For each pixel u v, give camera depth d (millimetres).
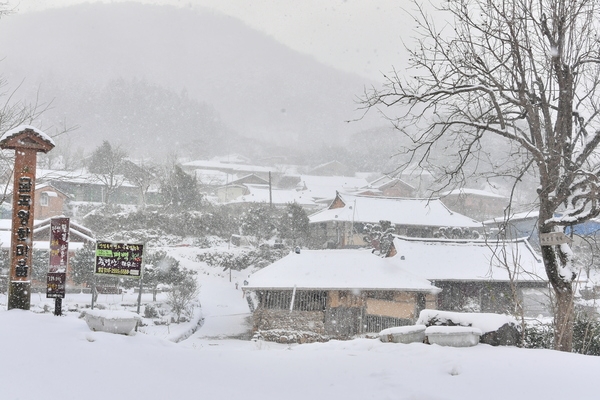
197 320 42438
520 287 40594
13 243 13734
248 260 65875
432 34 14508
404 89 14320
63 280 13633
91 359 8758
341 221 71250
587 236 16891
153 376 8156
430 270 41250
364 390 7996
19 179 13812
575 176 13922
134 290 50406
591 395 7809
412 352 11328
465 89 13898
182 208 77188
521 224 60469
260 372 9227
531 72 14703
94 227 68125
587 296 27484
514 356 10734
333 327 35625
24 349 8961
